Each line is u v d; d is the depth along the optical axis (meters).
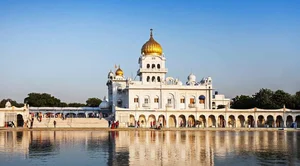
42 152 42.41
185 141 58.12
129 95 134.62
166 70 144.00
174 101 136.38
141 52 149.75
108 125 115.25
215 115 124.62
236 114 125.19
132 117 123.62
